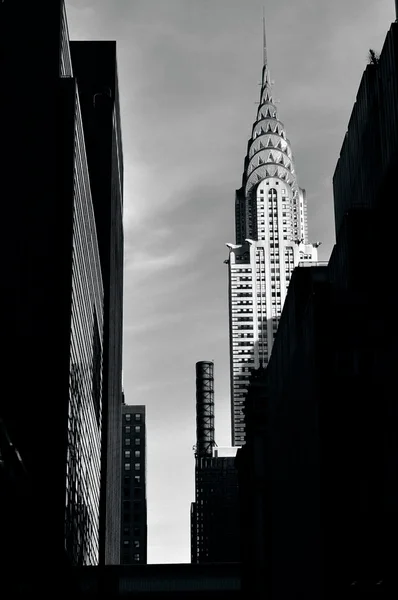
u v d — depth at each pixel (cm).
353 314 11950
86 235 19025
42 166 16462
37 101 16888
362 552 11088
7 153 16500
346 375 11725
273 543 17100
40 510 14712
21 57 17200
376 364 11731
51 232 16062
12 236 15988
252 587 19462
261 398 19425
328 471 11369
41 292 15725
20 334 15488
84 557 19025
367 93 13112
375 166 12681
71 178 16425
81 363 17862
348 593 10919
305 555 12850
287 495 14938
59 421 15138
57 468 14925
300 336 13275
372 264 12194
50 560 14438
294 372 13975
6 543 12688
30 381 15288
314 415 11888
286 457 15062
